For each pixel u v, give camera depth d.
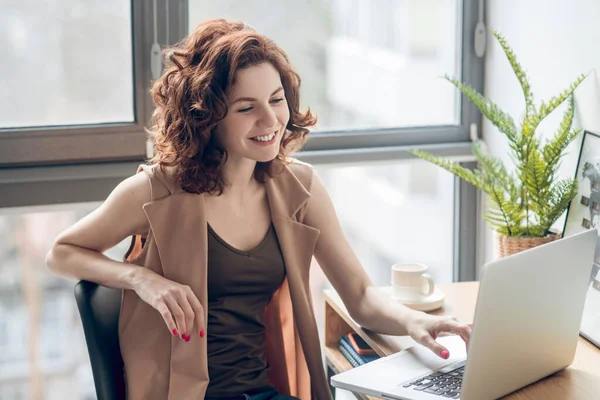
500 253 1.86
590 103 1.86
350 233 2.51
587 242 1.39
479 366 1.27
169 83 1.62
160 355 1.60
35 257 2.33
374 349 1.65
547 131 2.05
